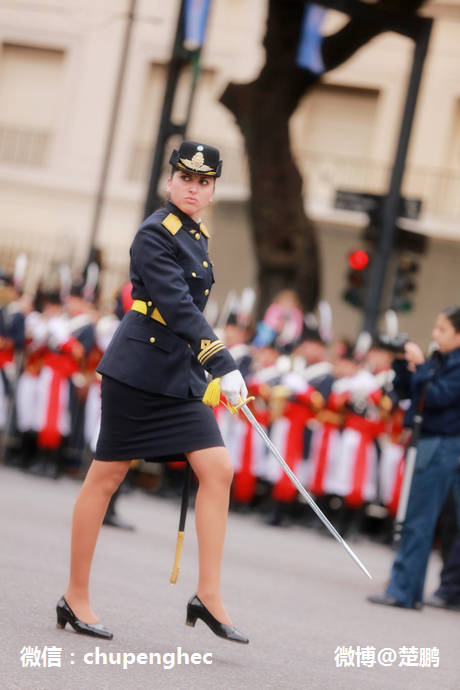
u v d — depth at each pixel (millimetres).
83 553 18578
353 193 50219
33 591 21719
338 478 46562
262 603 25219
